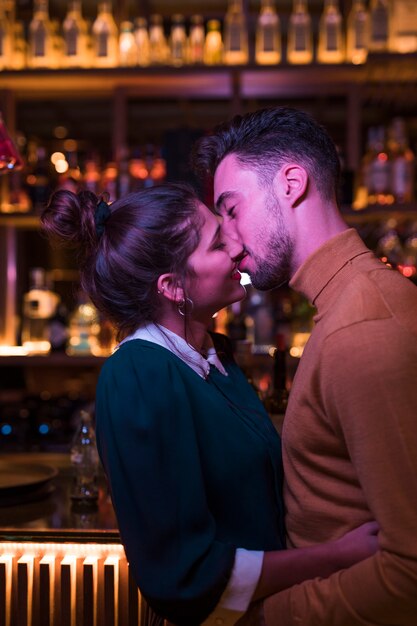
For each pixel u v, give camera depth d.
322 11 2.87
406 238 2.58
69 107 3.02
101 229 1.21
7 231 2.76
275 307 2.65
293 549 1.05
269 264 1.19
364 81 2.63
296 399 1.06
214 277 1.21
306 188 1.15
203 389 1.16
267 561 1.03
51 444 2.55
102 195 1.25
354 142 2.66
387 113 2.91
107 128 3.17
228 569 1.03
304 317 2.61
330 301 1.08
